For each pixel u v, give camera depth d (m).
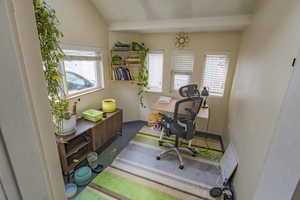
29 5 0.36
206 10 2.11
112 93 3.14
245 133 1.57
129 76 3.01
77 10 2.08
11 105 0.33
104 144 2.67
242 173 1.50
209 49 2.78
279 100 0.94
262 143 1.12
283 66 0.96
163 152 2.32
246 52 2.03
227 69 2.76
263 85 1.26
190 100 1.95
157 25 2.48
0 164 0.32
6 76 0.31
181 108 1.96
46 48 1.36
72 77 2.26
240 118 1.84
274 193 0.87
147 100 3.47
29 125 0.37
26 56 0.36
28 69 0.37
